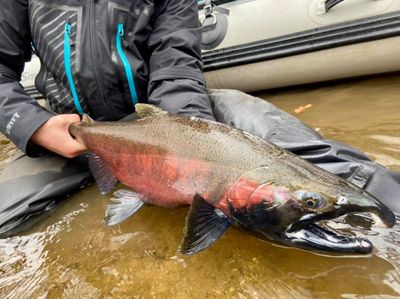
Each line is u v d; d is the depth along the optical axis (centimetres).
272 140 57
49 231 60
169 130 52
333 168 49
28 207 62
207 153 46
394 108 81
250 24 105
